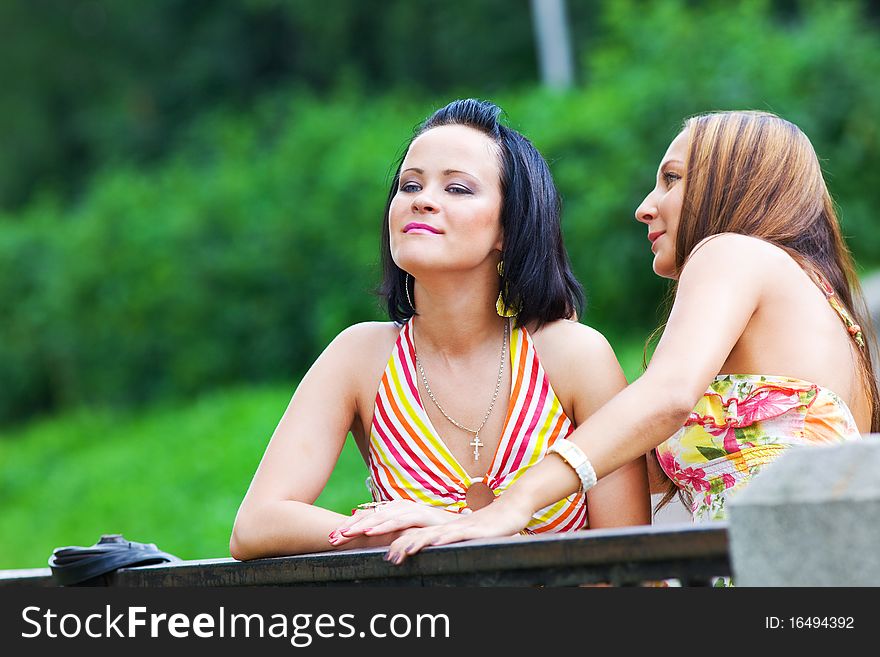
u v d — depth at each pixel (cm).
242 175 5150
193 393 5016
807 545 560
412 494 858
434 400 875
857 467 561
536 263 867
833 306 870
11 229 5834
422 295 880
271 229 4859
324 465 881
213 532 2906
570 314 908
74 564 907
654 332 970
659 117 3984
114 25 9000
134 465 4003
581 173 4031
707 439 847
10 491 4522
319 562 741
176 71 8744
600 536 623
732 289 821
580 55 6512
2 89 9012
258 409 4175
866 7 5988
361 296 4556
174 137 8481
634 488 860
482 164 855
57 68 9050
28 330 5531
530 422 858
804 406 830
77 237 5347
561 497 753
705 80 4022
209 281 4975
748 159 889
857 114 4112
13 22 9138
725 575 596
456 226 841
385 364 896
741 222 882
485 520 727
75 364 5366
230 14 8519
